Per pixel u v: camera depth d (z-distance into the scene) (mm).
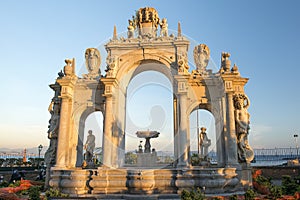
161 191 20641
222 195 20016
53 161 25703
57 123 26344
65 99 25578
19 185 26625
